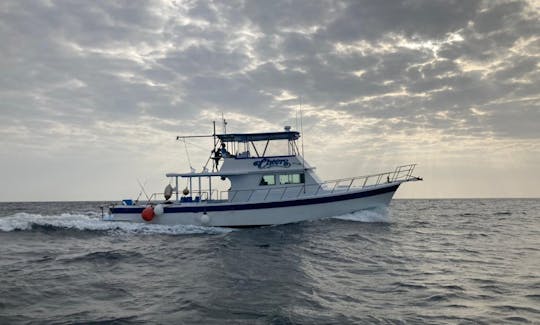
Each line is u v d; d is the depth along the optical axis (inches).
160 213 901.8
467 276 478.3
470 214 1621.6
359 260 571.5
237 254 616.4
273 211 866.1
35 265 563.5
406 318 327.0
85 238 823.7
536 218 1384.1
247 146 911.0
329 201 883.4
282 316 328.8
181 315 335.3
